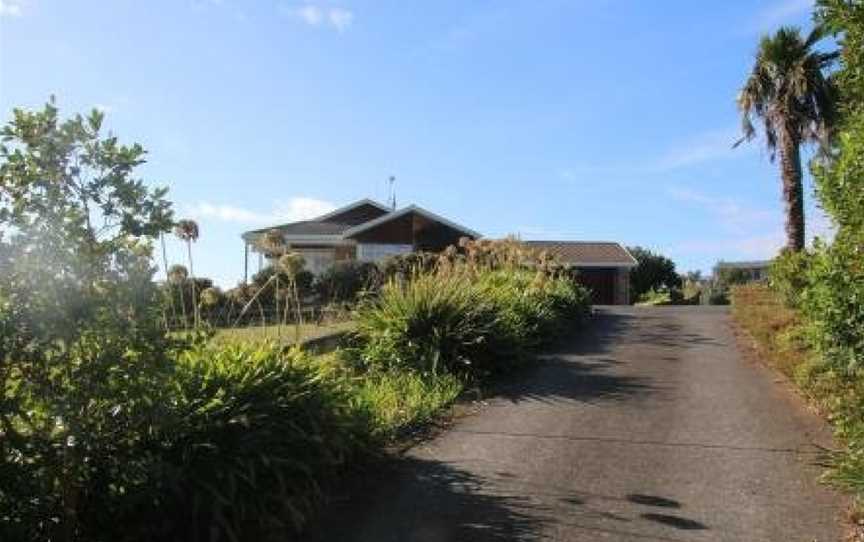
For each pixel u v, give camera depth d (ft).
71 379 17.75
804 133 78.79
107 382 17.99
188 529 21.06
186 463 21.04
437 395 38.81
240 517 21.58
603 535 23.38
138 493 19.72
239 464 21.74
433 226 137.59
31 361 17.46
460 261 66.33
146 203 18.35
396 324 43.52
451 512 25.08
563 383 44.04
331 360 35.73
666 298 153.07
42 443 18.06
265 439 22.72
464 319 44.78
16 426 18.58
